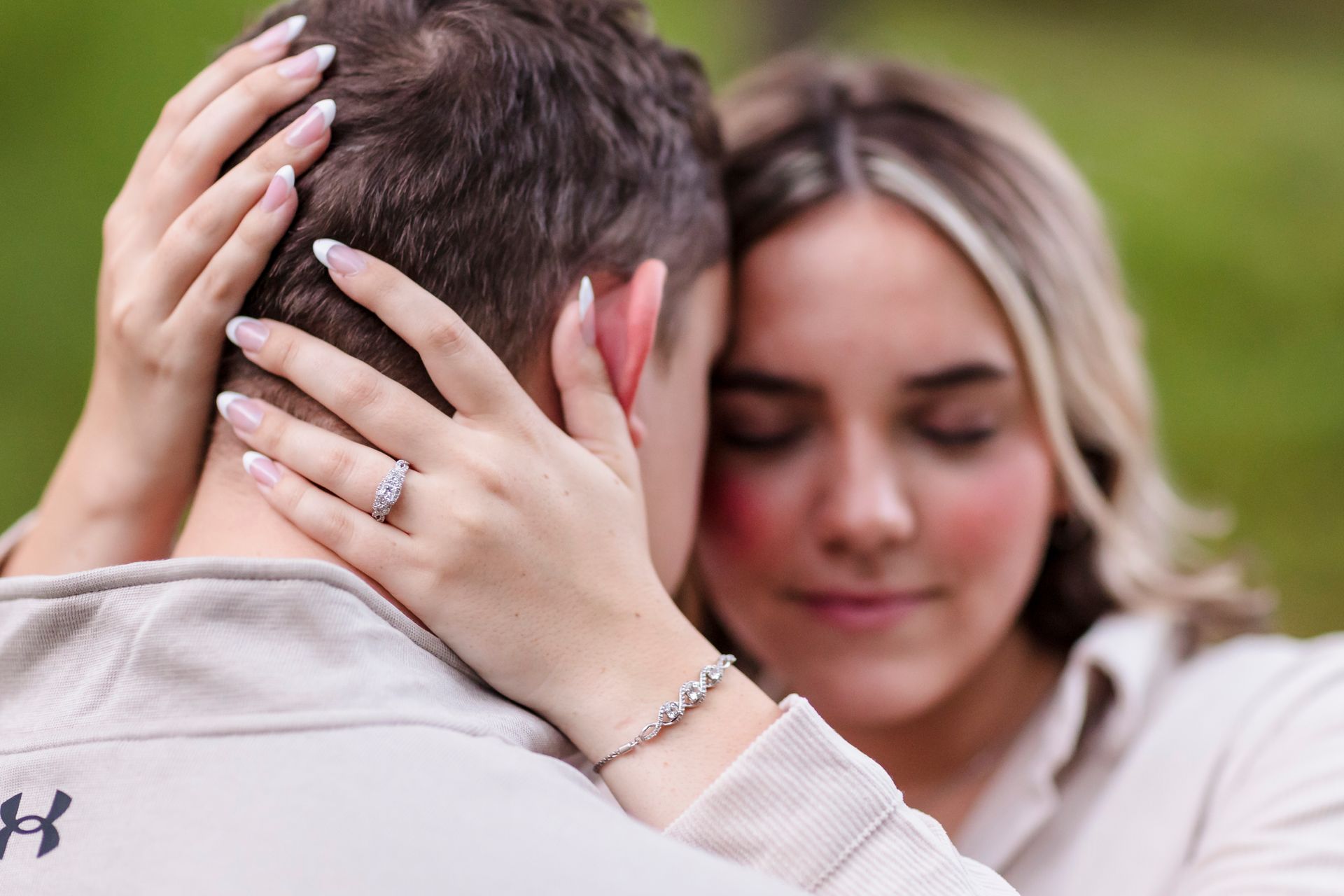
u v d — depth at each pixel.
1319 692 1.77
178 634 0.97
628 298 1.22
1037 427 1.83
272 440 1.08
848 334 1.69
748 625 1.88
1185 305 6.18
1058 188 1.91
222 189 1.13
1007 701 2.05
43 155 4.96
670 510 1.39
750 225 1.73
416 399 1.08
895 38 8.06
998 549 1.80
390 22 1.20
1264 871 1.58
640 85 1.32
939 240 1.73
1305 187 6.99
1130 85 8.12
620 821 0.93
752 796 1.06
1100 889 1.79
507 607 1.07
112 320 1.34
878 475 1.72
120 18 5.14
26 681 1.01
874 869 1.05
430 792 0.91
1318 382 5.79
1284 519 5.12
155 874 0.88
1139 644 1.90
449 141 1.13
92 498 1.44
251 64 1.22
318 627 0.98
